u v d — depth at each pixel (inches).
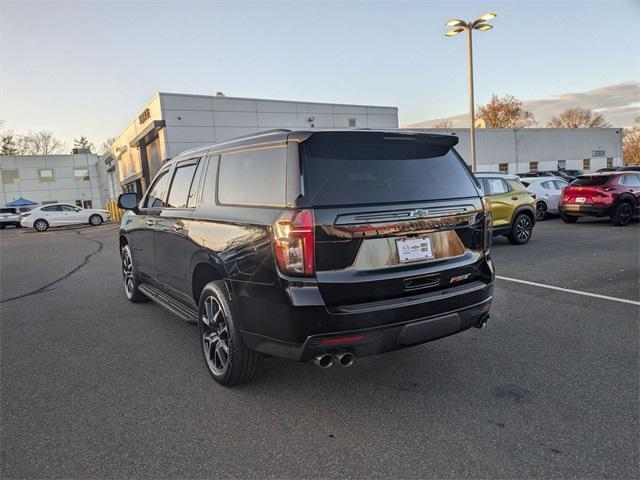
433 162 127.7
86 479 92.2
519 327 178.1
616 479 88.3
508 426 108.0
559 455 96.1
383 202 111.0
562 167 1763.0
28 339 183.2
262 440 105.0
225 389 132.0
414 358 150.6
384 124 1208.8
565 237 429.4
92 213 1042.7
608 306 202.2
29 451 102.5
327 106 1107.9
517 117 2475.4
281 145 113.8
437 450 99.3
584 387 126.6
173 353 163.2
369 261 107.2
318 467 94.6
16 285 306.2
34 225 981.2
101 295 262.2
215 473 93.4
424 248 115.5
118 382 139.0
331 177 108.8
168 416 117.1
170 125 917.8
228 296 125.0
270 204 112.6
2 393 133.0
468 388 128.2
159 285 193.6
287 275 103.0
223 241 125.7
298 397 125.9
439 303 114.0
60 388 135.7
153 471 94.4
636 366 139.6
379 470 93.0
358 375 139.0
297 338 103.6
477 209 128.5
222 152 142.9
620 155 1908.2
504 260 323.0
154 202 194.1
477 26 727.7
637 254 325.1
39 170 2025.1
